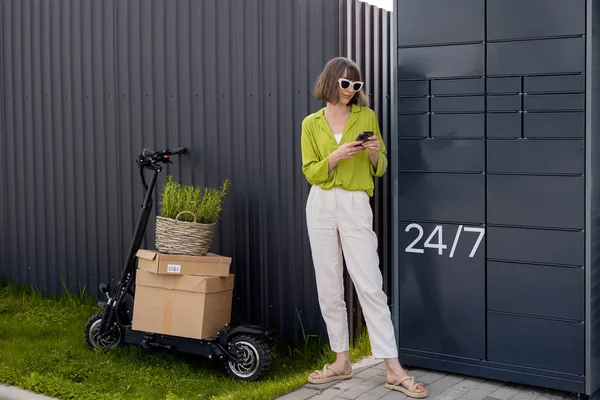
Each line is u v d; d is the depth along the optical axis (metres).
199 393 4.36
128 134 5.95
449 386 4.14
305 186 5.00
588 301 3.87
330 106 4.11
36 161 6.57
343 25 4.86
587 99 3.79
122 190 6.04
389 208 5.39
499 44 4.00
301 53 4.96
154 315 4.76
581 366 3.91
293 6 4.99
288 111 5.05
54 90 6.40
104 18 6.02
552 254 3.94
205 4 5.42
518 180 4.00
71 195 6.37
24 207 6.70
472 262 4.16
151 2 5.71
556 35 3.84
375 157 4.04
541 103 3.90
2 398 4.34
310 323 5.04
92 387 4.37
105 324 4.98
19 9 6.58
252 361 4.54
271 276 5.21
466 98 4.11
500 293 4.10
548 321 3.98
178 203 4.87
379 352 4.07
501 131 4.03
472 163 4.12
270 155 5.16
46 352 4.98
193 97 5.54
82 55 6.18
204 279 4.59
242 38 5.25
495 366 4.14
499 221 4.07
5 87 6.73
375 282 4.07
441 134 4.20
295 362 4.91
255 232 5.27
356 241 4.05
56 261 6.51
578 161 3.83
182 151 5.38
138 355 4.95
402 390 4.01
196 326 4.61
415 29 4.23
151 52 5.74
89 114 6.18
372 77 5.22
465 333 4.22
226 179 5.36
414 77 4.25
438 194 4.23
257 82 5.19
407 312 4.39
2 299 6.54
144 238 5.88
